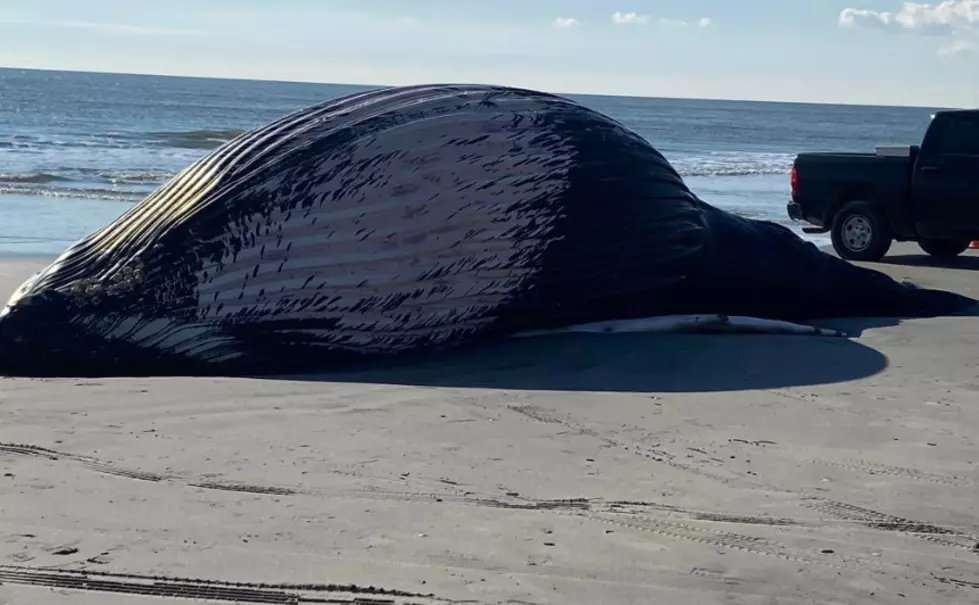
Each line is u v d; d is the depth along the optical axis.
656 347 8.53
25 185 22.28
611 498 5.18
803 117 157.62
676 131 85.94
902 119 167.62
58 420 6.19
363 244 7.71
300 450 5.76
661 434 6.30
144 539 4.46
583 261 8.39
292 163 7.68
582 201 8.34
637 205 8.62
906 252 16.39
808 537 4.78
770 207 23.50
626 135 8.87
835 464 5.84
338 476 5.36
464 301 8.08
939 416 6.87
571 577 4.23
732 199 25.27
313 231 7.62
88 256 7.82
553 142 8.33
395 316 7.87
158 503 4.89
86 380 7.18
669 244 8.83
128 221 7.93
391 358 7.97
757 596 4.14
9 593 3.92
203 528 4.60
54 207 18.67
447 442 6.01
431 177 7.88
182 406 6.57
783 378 7.75
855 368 8.12
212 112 79.31
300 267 7.59
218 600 3.92
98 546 4.37
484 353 8.24
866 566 4.48
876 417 6.80
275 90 176.25
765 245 9.67
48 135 42.06
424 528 4.69
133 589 3.99
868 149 68.12
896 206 14.74
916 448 6.17
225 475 5.32
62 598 3.89
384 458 5.68
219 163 7.86
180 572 4.14
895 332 9.55
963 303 10.83
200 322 7.45
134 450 5.68
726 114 147.50
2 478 5.16
